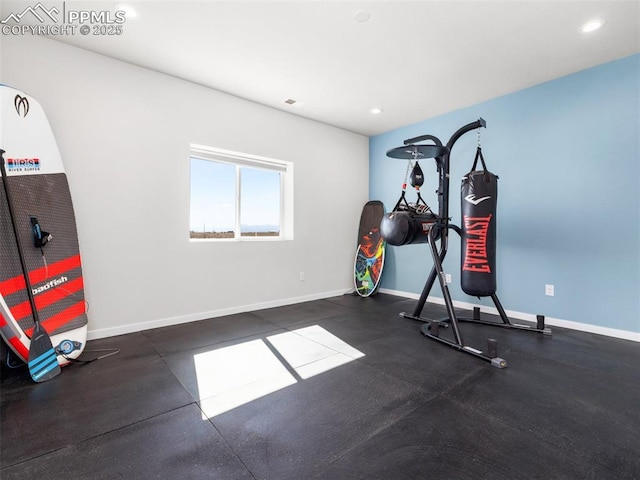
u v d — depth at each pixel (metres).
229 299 3.74
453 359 2.43
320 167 4.64
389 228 3.04
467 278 3.08
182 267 3.38
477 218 3.00
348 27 2.46
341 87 3.50
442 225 3.15
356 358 2.45
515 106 3.56
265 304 4.07
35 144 2.35
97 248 2.88
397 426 1.58
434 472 1.27
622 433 1.51
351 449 1.42
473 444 1.44
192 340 2.85
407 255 4.74
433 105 3.96
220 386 2.01
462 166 4.06
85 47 2.78
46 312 2.28
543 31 2.49
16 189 2.21
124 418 1.66
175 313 3.34
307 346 2.71
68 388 1.98
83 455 1.38
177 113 3.32
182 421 1.63
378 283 4.71
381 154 5.13
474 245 3.02
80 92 2.79
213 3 2.21
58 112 2.69
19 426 1.59
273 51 2.81
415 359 2.43
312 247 4.57
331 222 4.81
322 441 1.47
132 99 3.05
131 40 2.67
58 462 1.34
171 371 2.22
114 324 2.97
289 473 1.27
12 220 2.08
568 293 3.21
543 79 3.29
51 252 2.37
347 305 4.25
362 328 3.22
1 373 2.18
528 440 1.46
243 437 1.50
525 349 2.62
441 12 2.29
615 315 2.93
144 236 3.13
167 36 2.61
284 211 4.49
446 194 3.20
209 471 1.29
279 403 1.81
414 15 2.32
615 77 2.91
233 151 3.74
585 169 3.09
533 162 3.43
